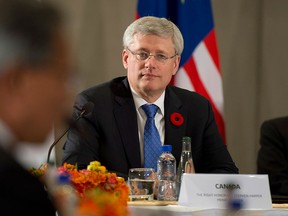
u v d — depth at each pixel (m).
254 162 10.98
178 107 7.11
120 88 7.07
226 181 5.08
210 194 5.06
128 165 6.76
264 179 5.11
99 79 10.38
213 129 7.32
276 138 9.59
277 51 11.00
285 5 11.05
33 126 2.31
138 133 6.86
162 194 5.79
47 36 2.24
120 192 4.32
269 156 9.49
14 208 2.18
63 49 2.29
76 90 2.35
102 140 6.79
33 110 2.29
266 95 11.00
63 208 2.62
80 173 4.32
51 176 3.03
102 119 6.81
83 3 10.35
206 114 7.30
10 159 2.24
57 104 2.33
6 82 2.25
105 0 10.45
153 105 6.93
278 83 10.99
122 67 10.48
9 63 2.22
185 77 9.57
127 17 10.52
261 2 11.02
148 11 9.79
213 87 9.62
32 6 2.23
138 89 6.93
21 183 2.22
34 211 2.22
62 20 2.28
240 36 10.98
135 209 4.83
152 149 6.73
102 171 4.50
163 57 6.93
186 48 9.73
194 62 9.66
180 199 5.12
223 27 10.95
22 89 2.27
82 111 5.50
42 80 2.27
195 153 7.13
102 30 10.43
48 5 2.27
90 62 10.36
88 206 3.24
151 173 5.80
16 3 2.21
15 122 2.29
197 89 9.59
